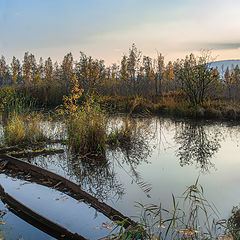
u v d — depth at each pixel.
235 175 5.37
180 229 3.31
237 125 10.74
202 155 6.86
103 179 5.14
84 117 7.54
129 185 4.85
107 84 18.73
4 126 8.52
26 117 8.61
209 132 9.58
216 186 4.80
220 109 13.09
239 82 18.05
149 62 21.59
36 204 3.98
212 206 3.99
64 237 3.19
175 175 5.39
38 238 3.14
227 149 7.39
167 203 4.09
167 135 9.17
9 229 3.33
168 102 14.95
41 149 7.01
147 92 19.03
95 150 6.93
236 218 3.53
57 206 3.93
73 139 7.09
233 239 3.02
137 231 3.09
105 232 3.29
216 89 15.20
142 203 4.10
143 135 9.04
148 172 5.58
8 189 4.53
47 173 5.01
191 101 14.31
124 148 7.42
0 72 33.16
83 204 4.01
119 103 15.39
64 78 19.03
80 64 16.81
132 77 19.23
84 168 5.74
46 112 13.70
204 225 3.43
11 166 5.67
